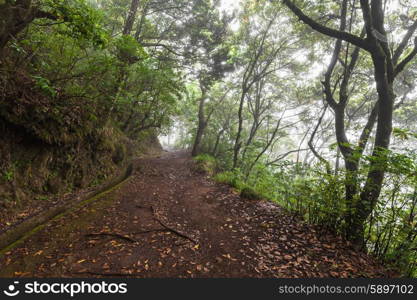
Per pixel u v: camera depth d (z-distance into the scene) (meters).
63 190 5.41
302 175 5.32
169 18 12.45
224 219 4.87
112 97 6.17
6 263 2.77
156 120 13.25
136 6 9.55
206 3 11.42
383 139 4.07
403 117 12.92
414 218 3.09
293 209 5.11
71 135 5.74
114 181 7.39
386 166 3.09
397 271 3.07
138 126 12.74
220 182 8.59
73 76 4.82
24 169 4.49
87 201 5.18
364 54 8.48
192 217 4.95
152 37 12.22
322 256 3.37
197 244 3.69
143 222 4.43
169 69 9.98
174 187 7.67
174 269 2.96
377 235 3.48
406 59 4.52
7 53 4.07
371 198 3.55
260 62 12.12
